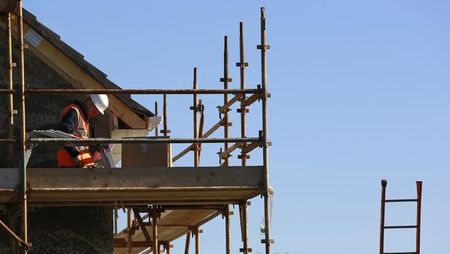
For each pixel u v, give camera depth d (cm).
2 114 2723
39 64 2741
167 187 2452
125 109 2703
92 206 2755
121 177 2441
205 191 2483
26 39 2672
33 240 2719
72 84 2736
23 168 2383
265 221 2478
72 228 2742
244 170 2484
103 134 2745
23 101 2397
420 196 2659
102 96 2628
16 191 2383
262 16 2534
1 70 2723
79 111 2580
